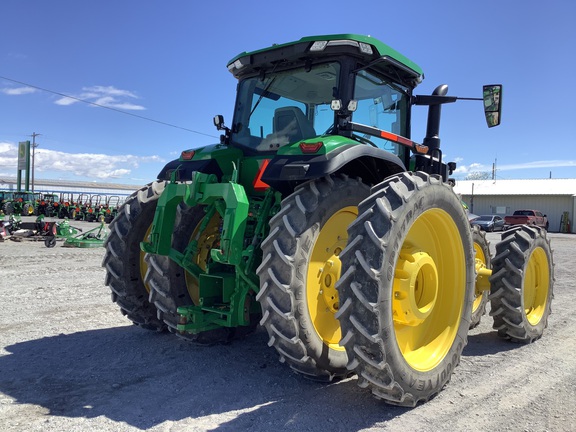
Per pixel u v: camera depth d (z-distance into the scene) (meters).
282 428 2.86
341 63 3.89
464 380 3.79
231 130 4.54
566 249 17.94
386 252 2.92
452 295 3.72
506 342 4.98
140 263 4.59
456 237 3.67
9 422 2.86
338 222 3.65
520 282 4.71
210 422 2.92
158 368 3.86
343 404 3.23
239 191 3.38
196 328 3.76
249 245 3.63
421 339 3.61
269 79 4.34
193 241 4.12
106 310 5.82
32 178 51.81
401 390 3.03
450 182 5.36
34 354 4.14
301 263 3.26
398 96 4.60
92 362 3.97
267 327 3.33
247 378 3.68
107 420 2.91
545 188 40.09
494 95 4.62
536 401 3.37
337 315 2.96
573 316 6.19
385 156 3.70
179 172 4.22
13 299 6.31
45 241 13.14
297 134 4.10
